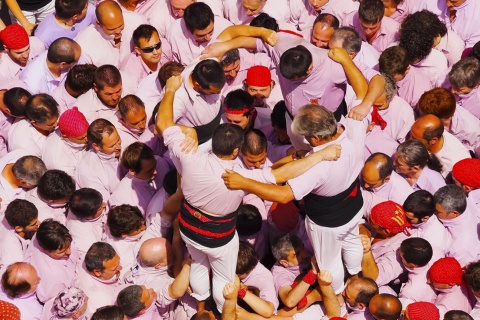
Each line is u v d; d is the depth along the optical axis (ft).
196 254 36.73
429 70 48.26
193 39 48.47
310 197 35.70
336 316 38.19
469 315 37.01
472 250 40.78
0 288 38.96
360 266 38.63
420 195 39.60
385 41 50.39
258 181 33.58
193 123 38.70
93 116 44.75
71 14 49.24
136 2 51.16
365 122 39.34
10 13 58.85
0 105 44.83
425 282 39.45
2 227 41.16
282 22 51.16
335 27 46.70
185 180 33.91
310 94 38.17
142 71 48.62
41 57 47.47
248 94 41.09
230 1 51.16
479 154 46.29
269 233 41.91
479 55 47.24
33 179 41.91
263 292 38.55
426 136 42.86
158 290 38.68
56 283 39.17
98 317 35.91
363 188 41.68
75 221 41.06
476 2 50.42
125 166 41.55
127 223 39.75
